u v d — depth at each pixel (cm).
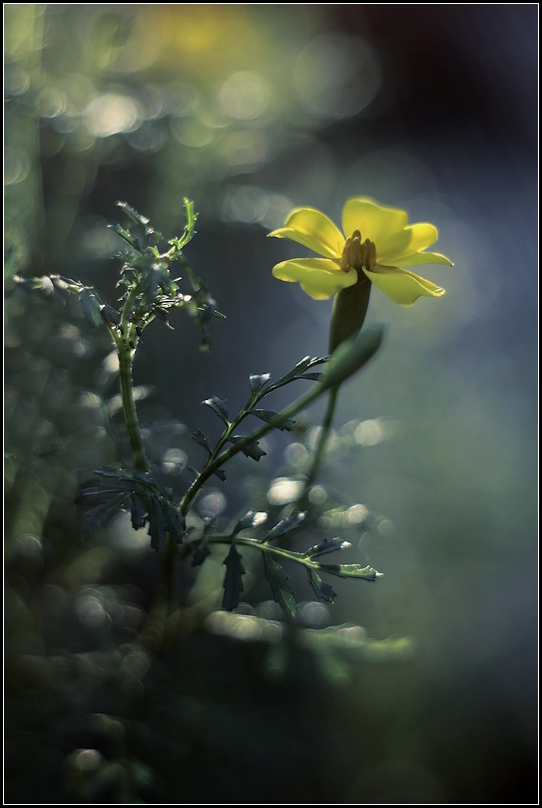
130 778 38
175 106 45
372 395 58
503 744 46
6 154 40
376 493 51
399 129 130
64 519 42
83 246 42
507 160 124
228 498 45
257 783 42
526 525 53
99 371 40
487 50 135
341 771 44
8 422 39
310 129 64
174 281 33
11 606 40
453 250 81
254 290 55
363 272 35
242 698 42
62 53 44
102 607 42
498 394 60
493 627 50
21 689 40
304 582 46
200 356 46
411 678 46
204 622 39
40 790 39
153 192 44
